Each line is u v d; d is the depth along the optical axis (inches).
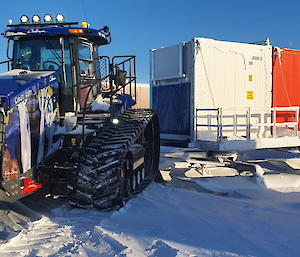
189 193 199.2
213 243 115.8
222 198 191.0
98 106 199.6
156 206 166.7
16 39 189.3
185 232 127.0
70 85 180.7
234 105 294.7
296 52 328.8
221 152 271.1
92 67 202.5
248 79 301.3
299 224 136.6
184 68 286.4
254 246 113.1
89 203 152.2
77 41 185.9
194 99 274.2
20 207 164.2
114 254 107.1
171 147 288.8
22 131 135.3
